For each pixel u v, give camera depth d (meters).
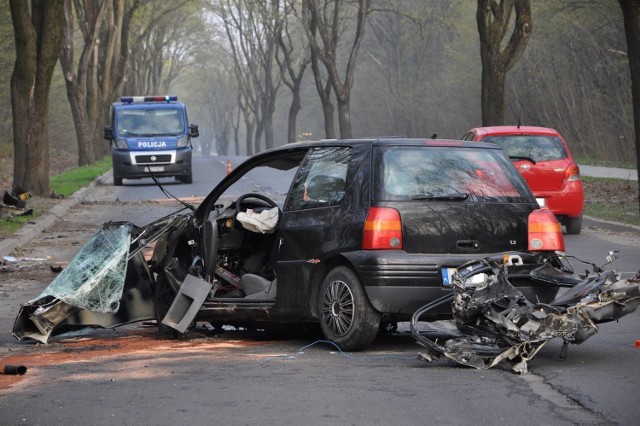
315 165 17.81
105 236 19.28
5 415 12.28
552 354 15.87
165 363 15.79
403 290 15.83
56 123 147.50
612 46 86.88
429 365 15.14
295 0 126.62
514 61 63.81
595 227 40.78
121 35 109.25
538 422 11.41
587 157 91.50
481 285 14.94
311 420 11.70
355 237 16.25
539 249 16.48
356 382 13.86
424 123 145.50
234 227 19.17
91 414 12.25
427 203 16.27
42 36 52.66
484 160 17.08
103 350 17.59
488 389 13.23
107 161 111.56
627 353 15.88
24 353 17.52
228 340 18.53
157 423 11.76
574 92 95.12
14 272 29.61
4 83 105.38
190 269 18.92
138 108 73.06
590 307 14.68
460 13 124.56
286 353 16.59
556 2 90.06
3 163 100.75
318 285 17.02
